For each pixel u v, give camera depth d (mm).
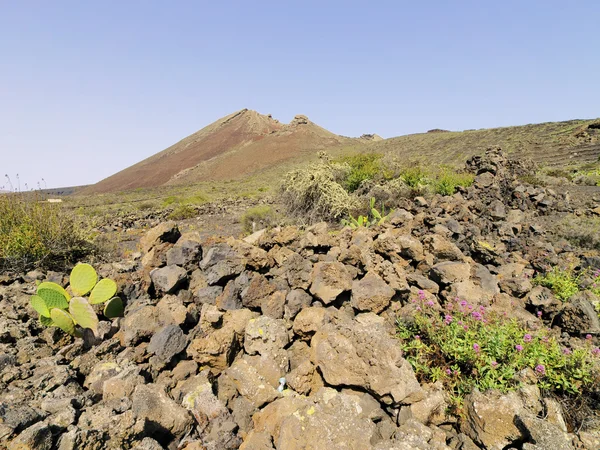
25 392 2691
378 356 2779
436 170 17344
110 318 4070
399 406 2719
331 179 12680
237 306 4066
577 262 6273
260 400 2811
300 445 2283
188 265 4699
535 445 2334
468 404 2725
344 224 9305
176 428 2566
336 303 4047
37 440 2109
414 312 3740
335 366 2934
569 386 2959
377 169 15477
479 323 3516
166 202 24359
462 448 2590
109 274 5113
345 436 2320
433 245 5254
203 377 3109
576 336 4152
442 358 3158
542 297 4652
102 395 2918
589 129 38125
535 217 10867
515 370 3123
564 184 16828
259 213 12023
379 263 4492
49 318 3748
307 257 4879
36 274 5582
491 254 6168
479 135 52594
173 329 3451
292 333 3730
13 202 7637
